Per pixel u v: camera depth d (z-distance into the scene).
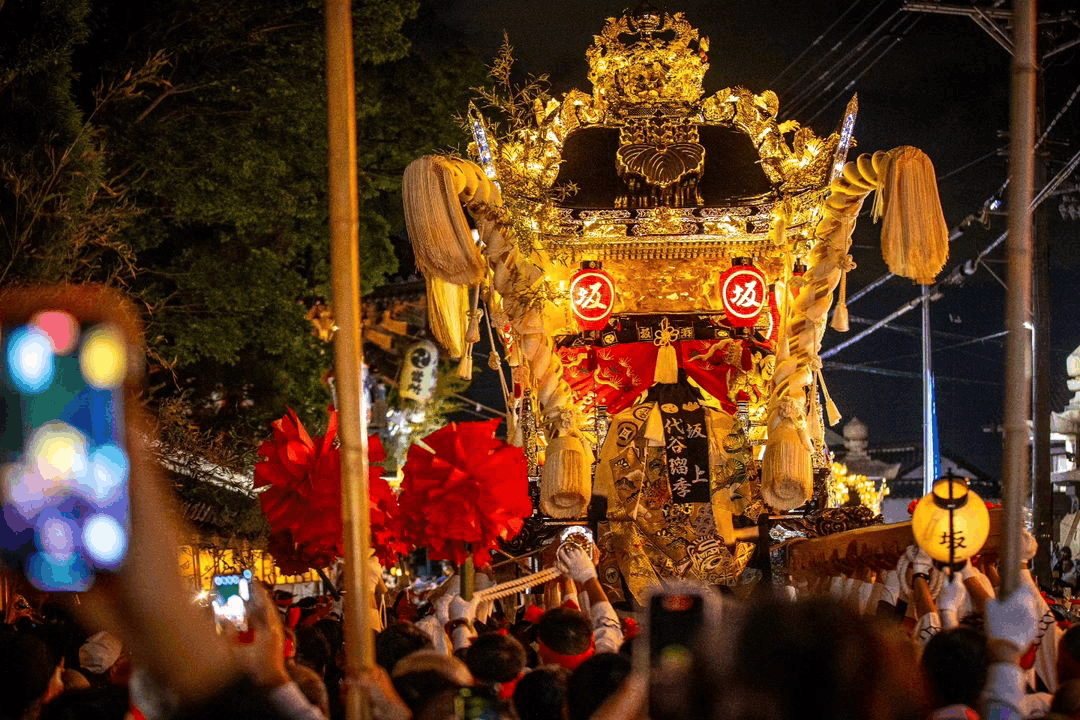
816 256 10.48
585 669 4.17
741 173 11.23
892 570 8.75
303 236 22.19
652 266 11.30
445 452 7.14
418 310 36.28
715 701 2.27
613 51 11.50
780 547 10.74
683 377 11.20
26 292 1.53
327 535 7.11
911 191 9.62
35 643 4.49
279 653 3.53
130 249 17.77
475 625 7.93
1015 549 3.77
